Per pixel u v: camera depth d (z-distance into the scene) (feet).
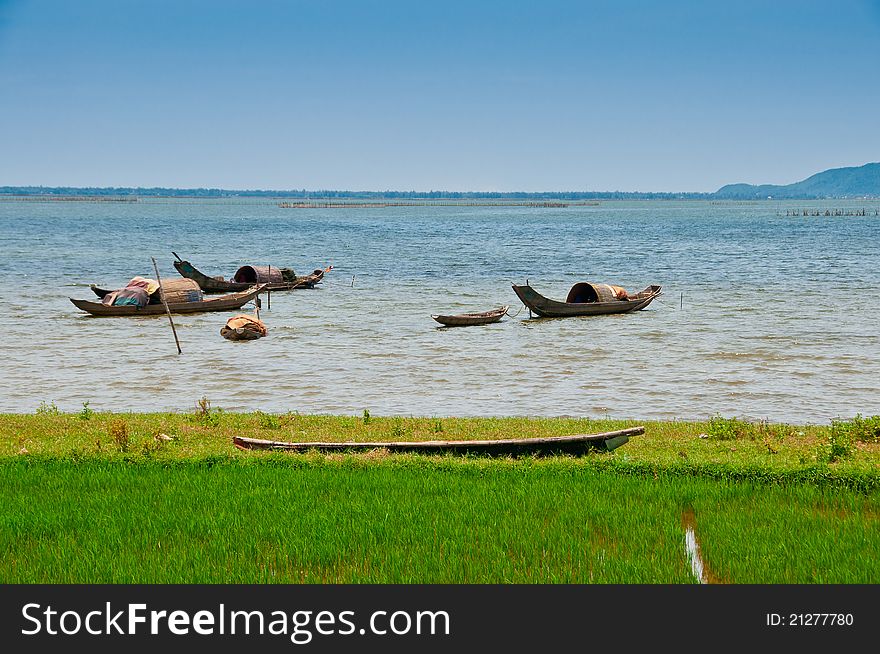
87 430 69.46
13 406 85.71
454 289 190.29
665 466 54.34
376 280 209.36
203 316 149.07
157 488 51.29
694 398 88.38
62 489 51.21
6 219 586.86
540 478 53.01
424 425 71.51
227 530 43.47
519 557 40.73
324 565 40.11
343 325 138.72
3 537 42.83
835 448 59.11
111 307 147.23
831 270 222.69
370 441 65.57
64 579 38.52
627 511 46.32
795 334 125.29
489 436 67.46
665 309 153.89
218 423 71.92
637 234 428.15
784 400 87.25
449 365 106.11
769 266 237.66
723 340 121.29
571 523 44.73
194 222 585.22
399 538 42.65
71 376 100.22
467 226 536.01
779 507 47.32
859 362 105.19
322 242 365.20
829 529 43.60
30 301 164.76
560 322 140.15
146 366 105.91
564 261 264.31
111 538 42.55
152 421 73.41
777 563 39.40
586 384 95.04
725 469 53.21
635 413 82.53
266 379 98.58
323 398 89.35
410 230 482.28
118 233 425.28
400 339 125.08
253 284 186.80
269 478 53.21
